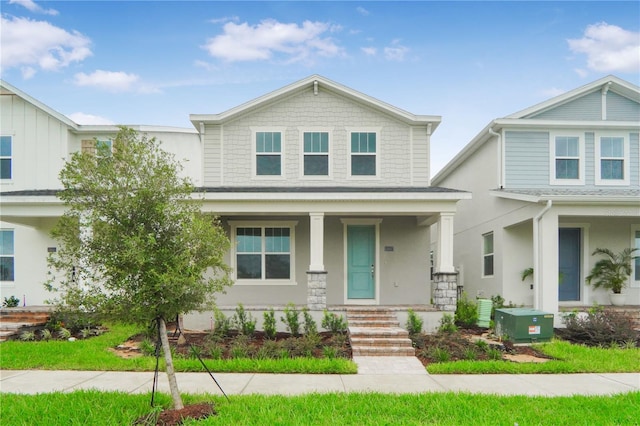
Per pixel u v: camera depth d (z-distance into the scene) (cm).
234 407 574
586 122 1424
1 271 1459
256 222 1392
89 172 545
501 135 1452
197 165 1912
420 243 1395
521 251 1420
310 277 1178
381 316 1157
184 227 554
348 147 1402
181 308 552
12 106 1519
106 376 762
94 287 546
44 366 826
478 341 983
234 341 993
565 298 1441
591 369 806
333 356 889
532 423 524
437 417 548
